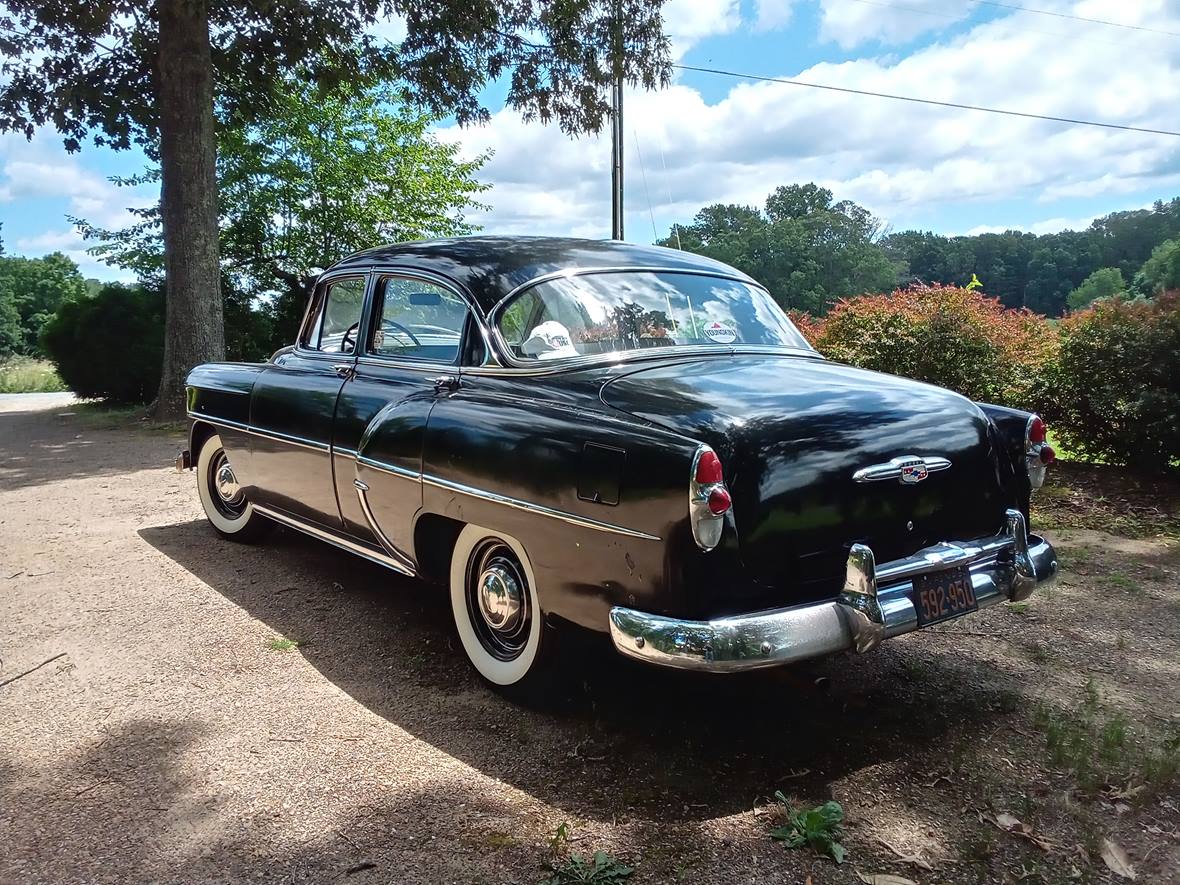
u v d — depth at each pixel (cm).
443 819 240
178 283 1198
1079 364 721
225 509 536
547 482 272
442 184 1992
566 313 331
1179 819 242
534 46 1459
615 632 251
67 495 693
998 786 258
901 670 345
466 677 337
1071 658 360
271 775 264
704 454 236
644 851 225
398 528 351
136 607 415
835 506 258
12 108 1288
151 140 1395
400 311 383
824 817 235
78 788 256
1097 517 611
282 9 1216
